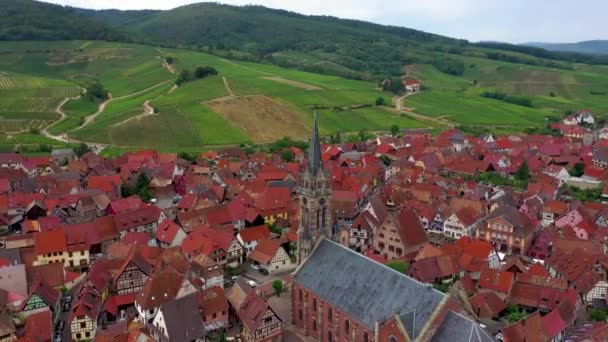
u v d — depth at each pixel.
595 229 170.12
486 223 169.38
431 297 85.88
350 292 100.19
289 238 163.12
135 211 175.12
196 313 109.31
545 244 159.50
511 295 126.62
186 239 154.25
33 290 114.19
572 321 115.94
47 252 144.38
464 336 78.69
